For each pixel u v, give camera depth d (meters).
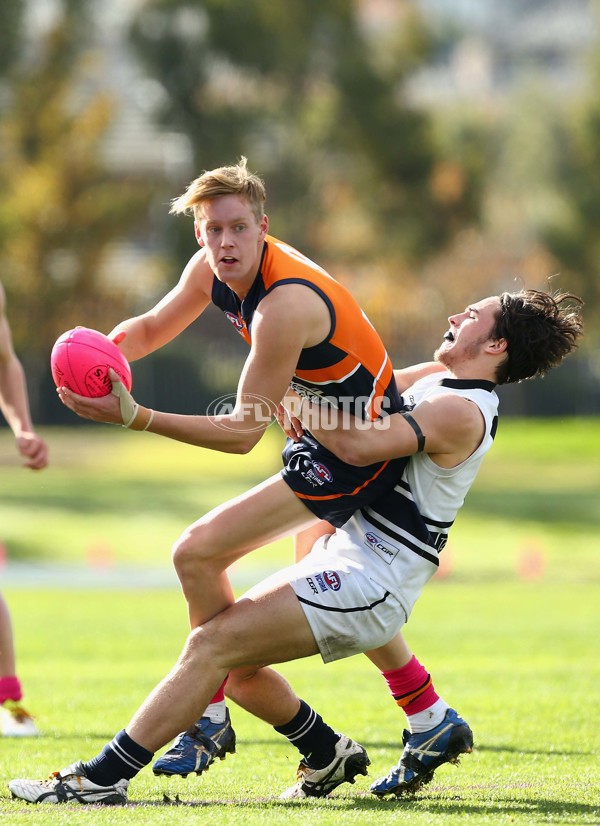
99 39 111.00
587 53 123.81
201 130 103.69
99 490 93.94
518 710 23.81
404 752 16.84
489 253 136.75
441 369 18.27
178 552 16.05
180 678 15.55
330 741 16.72
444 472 16.20
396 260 116.44
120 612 45.19
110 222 110.62
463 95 145.75
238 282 15.76
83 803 15.51
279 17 100.38
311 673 30.94
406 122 105.19
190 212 16.36
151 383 126.75
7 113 107.31
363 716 23.55
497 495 92.81
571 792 16.50
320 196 110.50
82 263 111.56
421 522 16.20
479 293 134.25
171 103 103.69
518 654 33.44
